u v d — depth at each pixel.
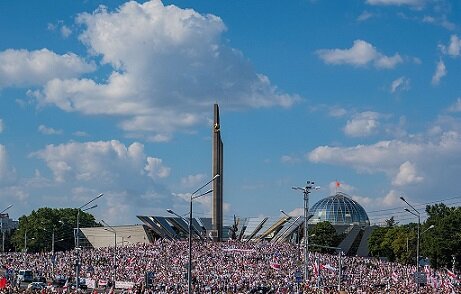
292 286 107.00
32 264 149.75
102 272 129.00
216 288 104.25
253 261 148.75
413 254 194.38
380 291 97.31
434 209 198.25
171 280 112.00
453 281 109.25
